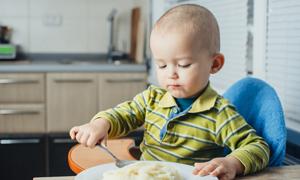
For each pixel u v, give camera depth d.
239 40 1.90
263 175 0.83
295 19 1.42
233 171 0.80
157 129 1.04
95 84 3.26
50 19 3.83
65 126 3.26
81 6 3.87
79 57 3.88
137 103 1.09
